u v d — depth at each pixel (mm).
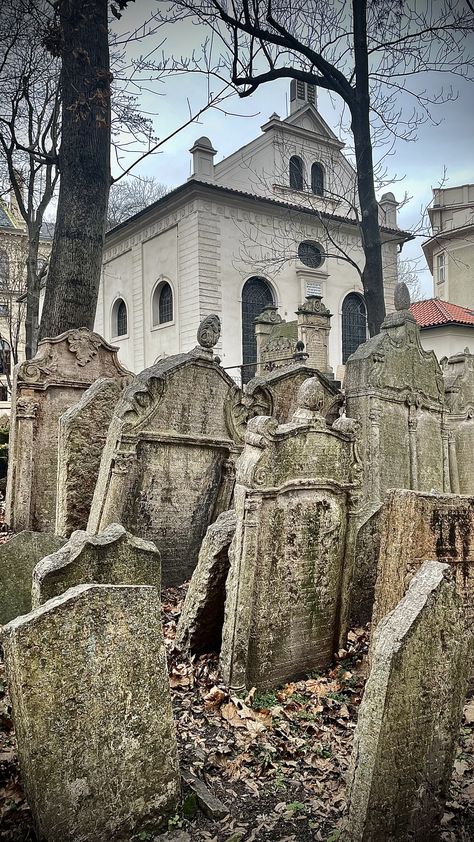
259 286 26625
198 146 24188
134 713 3184
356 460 5340
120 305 30359
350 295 29625
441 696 3199
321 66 12578
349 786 3086
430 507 4734
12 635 2867
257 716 4410
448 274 27734
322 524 5145
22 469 8055
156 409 6297
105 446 6336
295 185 28656
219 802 3449
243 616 4633
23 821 3096
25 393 8086
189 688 4734
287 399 9031
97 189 10445
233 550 4719
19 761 3111
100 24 10336
